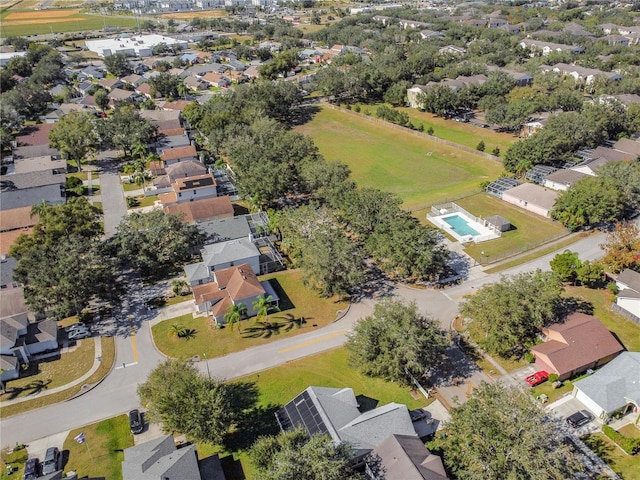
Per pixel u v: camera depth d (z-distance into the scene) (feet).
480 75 650.02
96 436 186.80
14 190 377.71
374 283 280.10
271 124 462.60
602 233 321.11
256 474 154.61
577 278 264.31
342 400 187.01
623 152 408.46
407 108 623.36
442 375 211.82
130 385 211.00
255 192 344.90
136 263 279.90
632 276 255.29
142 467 157.69
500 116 500.74
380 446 165.99
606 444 175.63
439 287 273.75
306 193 391.86
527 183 376.48
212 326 245.45
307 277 260.01
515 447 146.51
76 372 217.77
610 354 210.59
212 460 171.22
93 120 497.46
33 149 462.19
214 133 450.30
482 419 156.35
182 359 207.31
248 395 204.74
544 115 520.83
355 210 300.20
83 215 296.92
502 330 209.36
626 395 185.37
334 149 501.56
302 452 151.02
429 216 345.92
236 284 253.03
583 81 631.15
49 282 237.25
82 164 458.50
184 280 280.31
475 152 464.65
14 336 218.59
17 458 177.06
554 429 165.58
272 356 226.58
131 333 241.55
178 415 171.32
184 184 370.32
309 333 241.14
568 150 414.00
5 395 205.46
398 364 195.11
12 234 325.42
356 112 599.57
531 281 226.99
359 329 209.36
